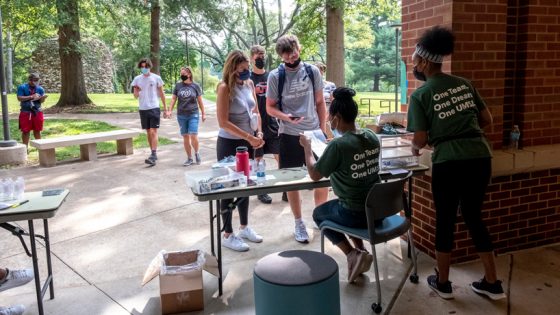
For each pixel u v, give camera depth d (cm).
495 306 323
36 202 305
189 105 770
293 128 441
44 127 1210
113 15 1855
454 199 318
